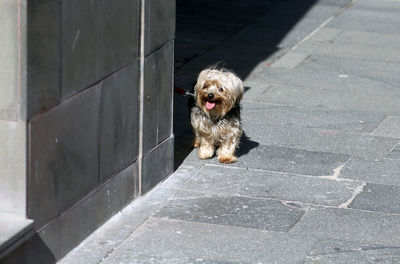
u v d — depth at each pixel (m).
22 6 5.99
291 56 15.55
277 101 12.66
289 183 9.16
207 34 17.02
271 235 7.73
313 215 8.25
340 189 9.01
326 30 17.69
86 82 7.08
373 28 17.89
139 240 7.55
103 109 7.50
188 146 10.45
